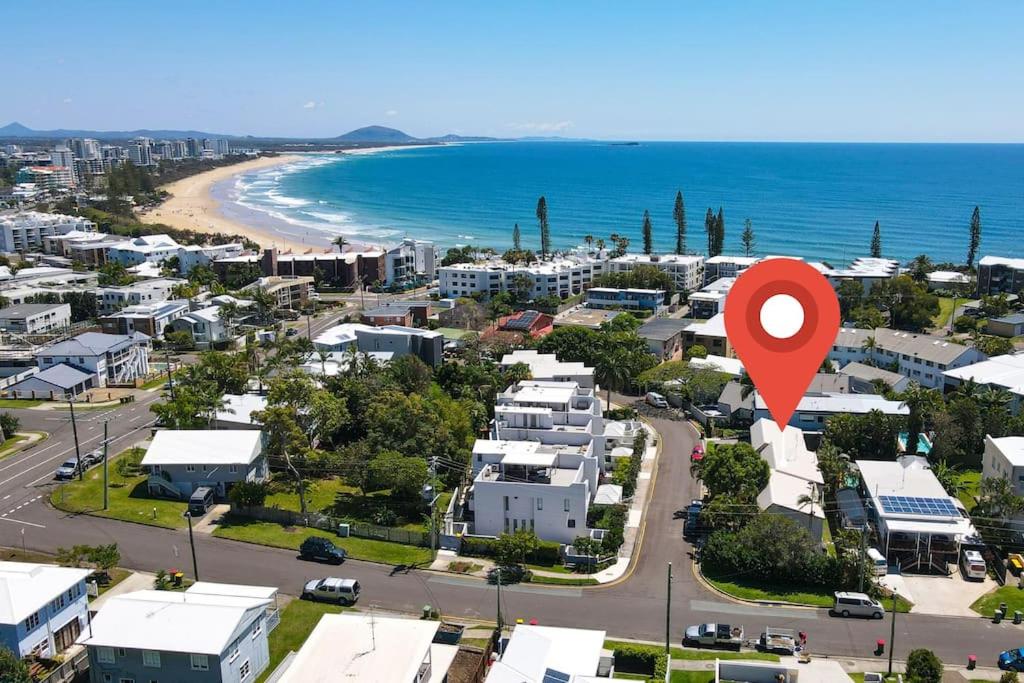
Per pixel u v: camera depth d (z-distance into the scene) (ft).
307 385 348.38
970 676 200.23
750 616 228.22
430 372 421.59
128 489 310.65
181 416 341.21
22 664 182.29
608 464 337.11
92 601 230.68
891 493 278.05
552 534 272.51
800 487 287.48
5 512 289.94
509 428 316.40
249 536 275.18
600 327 533.96
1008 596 238.68
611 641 215.51
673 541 274.98
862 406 367.04
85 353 442.09
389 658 172.55
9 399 421.59
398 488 299.58
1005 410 348.38
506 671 178.19
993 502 269.85
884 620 226.38
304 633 216.95
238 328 570.46
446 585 246.06
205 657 181.57
